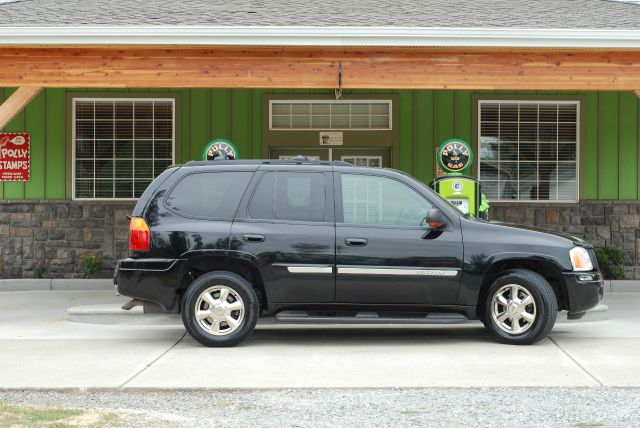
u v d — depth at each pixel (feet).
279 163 26.53
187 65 34.45
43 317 33.60
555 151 46.85
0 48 34.17
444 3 44.01
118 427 15.90
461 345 26.13
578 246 25.96
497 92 46.62
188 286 26.18
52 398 18.89
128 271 25.71
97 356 24.06
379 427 16.15
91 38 33.42
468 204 36.55
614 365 22.36
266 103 46.52
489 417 16.88
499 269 26.37
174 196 26.14
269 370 21.89
